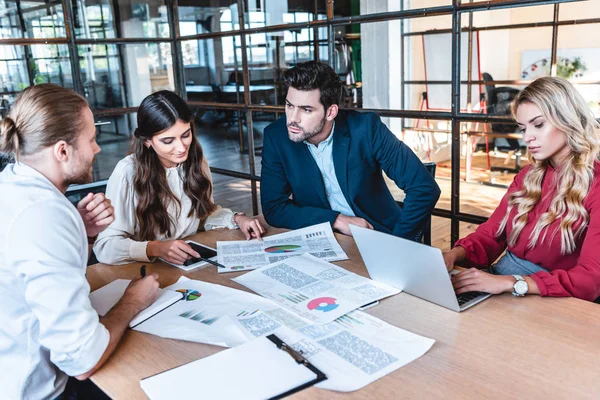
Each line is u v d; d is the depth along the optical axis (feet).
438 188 6.39
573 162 4.66
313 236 5.68
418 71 11.11
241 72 10.18
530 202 5.01
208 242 5.74
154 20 10.98
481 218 7.33
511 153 16.25
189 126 5.58
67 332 3.20
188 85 11.32
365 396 2.86
